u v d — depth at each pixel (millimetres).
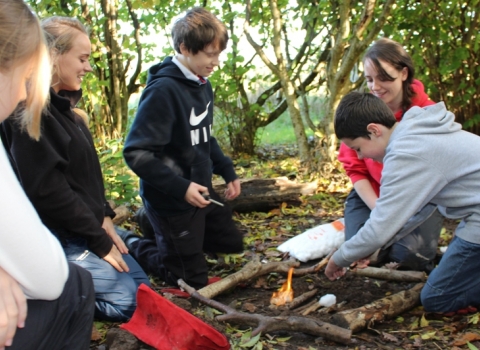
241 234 3719
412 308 2830
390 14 5680
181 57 3064
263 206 4746
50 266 1440
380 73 3113
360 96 2703
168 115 2959
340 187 5352
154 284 3322
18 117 2252
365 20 5219
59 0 6062
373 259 3357
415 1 5703
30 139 2416
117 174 4516
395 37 5840
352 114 2646
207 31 2920
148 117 2938
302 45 6719
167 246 3162
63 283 1520
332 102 5691
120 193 4383
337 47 5594
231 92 6613
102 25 6309
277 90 7141
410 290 2842
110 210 3123
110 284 2752
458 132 2580
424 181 2490
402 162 2498
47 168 2463
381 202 2568
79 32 2693
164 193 3033
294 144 8102
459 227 2666
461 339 2445
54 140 2559
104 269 2760
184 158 3137
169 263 3203
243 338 2451
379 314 2625
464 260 2576
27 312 1514
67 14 6043
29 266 1403
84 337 1720
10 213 1357
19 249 1376
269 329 2510
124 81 6586
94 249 2729
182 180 2955
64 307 1614
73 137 2709
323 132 5883
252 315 2574
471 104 6305
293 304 2912
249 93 7746
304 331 2494
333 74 5730
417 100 3279
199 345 2285
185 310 2518
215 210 3484
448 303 2666
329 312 2824
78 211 2596
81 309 1690
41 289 1456
